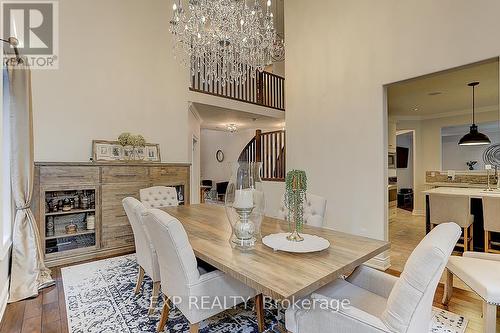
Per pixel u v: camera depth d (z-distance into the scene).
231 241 1.88
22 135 2.75
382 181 3.34
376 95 3.39
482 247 3.96
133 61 4.38
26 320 2.18
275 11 6.00
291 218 2.17
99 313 2.26
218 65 4.77
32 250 2.73
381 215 3.34
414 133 7.06
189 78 5.09
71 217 3.62
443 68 2.82
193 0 3.49
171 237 1.55
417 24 3.03
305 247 1.73
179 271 1.63
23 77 2.76
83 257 3.49
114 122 4.18
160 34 4.70
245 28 3.97
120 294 2.59
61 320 2.17
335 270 1.42
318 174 4.06
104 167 3.62
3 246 2.41
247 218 1.83
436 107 5.86
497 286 1.78
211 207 3.38
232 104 5.87
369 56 3.47
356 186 3.59
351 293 1.67
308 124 4.22
